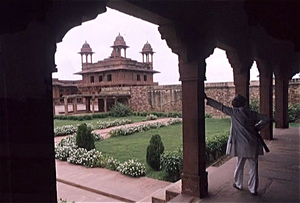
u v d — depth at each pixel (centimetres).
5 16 113
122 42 2947
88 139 775
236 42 416
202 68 291
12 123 117
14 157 118
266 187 307
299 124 1148
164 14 239
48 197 129
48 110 130
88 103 2516
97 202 404
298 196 277
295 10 197
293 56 604
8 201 118
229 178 348
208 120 1630
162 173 541
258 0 203
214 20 320
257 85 1656
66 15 149
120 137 1092
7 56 115
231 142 294
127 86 2772
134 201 397
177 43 273
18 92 118
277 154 475
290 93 1454
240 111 288
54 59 137
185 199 279
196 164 284
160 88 2266
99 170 587
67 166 633
